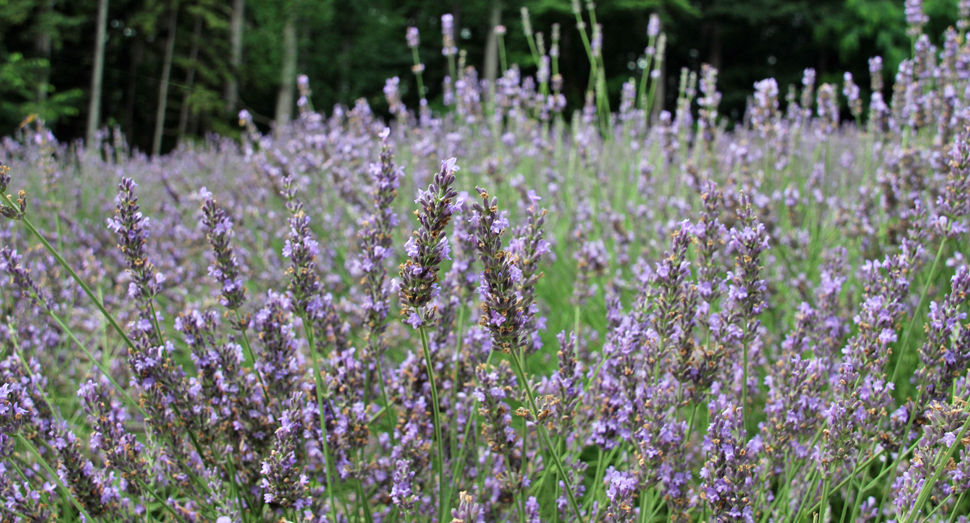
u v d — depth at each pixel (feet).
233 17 74.54
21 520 5.83
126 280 11.98
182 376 6.43
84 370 10.28
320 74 78.79
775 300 10.86
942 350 5.92
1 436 5.82
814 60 80.53
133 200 6.14
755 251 5.83
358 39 76.89
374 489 7.32
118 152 27.35
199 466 6.73
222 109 67.00
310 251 5.90
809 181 12.85
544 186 16.21
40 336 9.48
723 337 6.05
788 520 6.39
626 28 72.64
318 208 15.43
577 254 9.11
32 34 57.21
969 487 5.16
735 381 7.47
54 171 11.51
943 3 54.90
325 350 7.50
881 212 11.86
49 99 53.01
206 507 6.64
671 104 78.07
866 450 6.15
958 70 11.45
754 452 5.96
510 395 6.68
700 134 13.84
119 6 64.54
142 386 6.22
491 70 69.21
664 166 15.65
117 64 63.87
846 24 69.97
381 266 6.77
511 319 4.91
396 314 11.31
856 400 5.64
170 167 24.76
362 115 15.17
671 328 6.05
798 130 14.12
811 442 6.53
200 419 6.44
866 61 73.82
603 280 12.42
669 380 6.98
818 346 7.75
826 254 10.72
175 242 15.23
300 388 7.28
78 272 11.06
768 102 12.78
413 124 19.43
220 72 68.69
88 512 6.07
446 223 4.96
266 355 6.41
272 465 5.63
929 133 11.63
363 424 6.47
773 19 74.49
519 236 5.87
